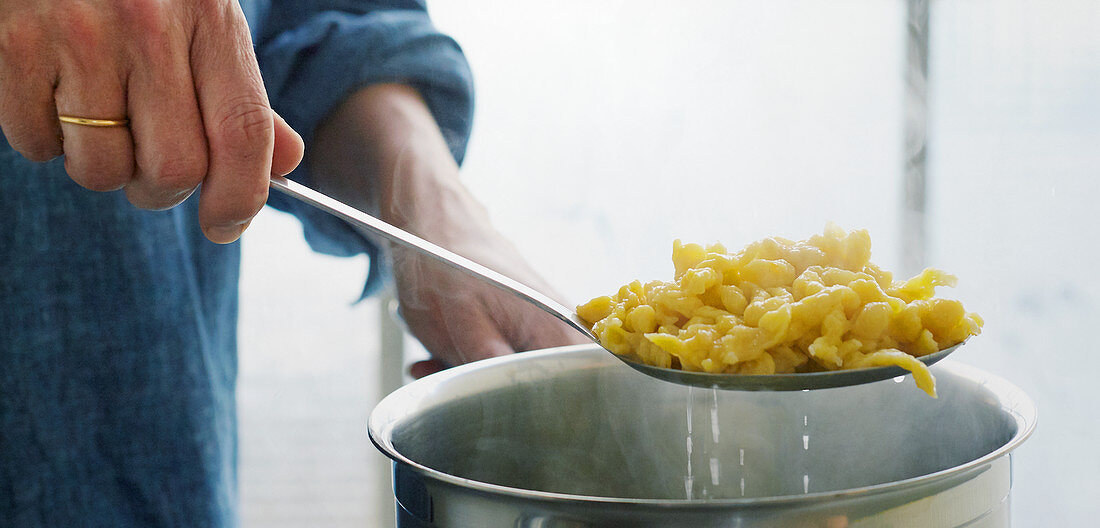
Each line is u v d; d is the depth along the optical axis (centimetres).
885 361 53
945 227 193
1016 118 188
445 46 81
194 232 74
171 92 51
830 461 59
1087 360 173
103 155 51
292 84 77
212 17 52
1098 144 184
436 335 69
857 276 57
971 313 57
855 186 190
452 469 55
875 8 186
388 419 52
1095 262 184
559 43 177
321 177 79
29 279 69
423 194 73
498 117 177
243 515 164
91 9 50
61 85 51
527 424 59
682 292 57
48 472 70
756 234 188
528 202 179
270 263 166
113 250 70
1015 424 49
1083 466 158
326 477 166
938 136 191
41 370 69
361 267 167
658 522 43
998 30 187
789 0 184
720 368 54
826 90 187
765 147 188
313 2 81
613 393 60
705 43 182
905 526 44
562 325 67
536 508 45
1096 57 183
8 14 50
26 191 68
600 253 179
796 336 55
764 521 43
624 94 179
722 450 61
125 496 72
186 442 73
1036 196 188
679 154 183
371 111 77
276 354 167
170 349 72
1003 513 48
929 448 55
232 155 52
